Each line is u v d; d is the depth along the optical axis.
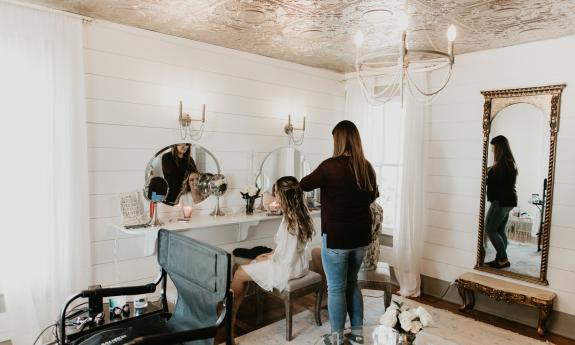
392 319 1.80
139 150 2.97
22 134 2.44
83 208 2.66
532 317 3.18
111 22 2.78
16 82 2.41
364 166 2.37
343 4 2.31
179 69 3.15
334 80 4.42
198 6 2.43
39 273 2.52
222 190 3.33
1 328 2.45
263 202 3.77
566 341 2.93
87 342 1.87
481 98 3.46
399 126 4.01
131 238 2.96
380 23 2.65
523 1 2.22
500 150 3.34
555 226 3.08
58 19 2.53
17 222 2.42
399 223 3.83
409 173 3.76
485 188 3.44
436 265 3.80
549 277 3.11
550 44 3.05
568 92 2.98
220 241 3.49
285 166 3.98
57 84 2.54
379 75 4.14
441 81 3.71
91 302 2.13
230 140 3.53
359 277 2.94
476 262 3.52
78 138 2.62
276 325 3.04
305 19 2.61
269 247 3.89
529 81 3.18
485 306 3.46
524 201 3.22
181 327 2.01
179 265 2.07
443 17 2.51
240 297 2.83
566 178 3.01
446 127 3.69
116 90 2.85
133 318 2.15
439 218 3.77
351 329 2.13
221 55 3.41
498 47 3.29
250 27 2.83
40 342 2.49
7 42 2.37
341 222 2.32
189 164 3.25
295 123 4.05
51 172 2.53
